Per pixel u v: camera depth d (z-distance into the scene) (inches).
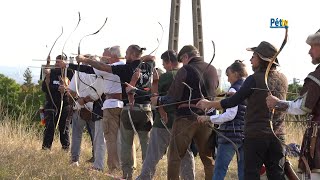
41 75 528.1
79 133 478.9
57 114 526.0
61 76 485.4
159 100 367.6
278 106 274.4
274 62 305.0
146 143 415.8
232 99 304.7
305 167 263.6
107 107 419.8
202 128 356.2
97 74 412.5
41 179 373.4
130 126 408.8
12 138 574.6
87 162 499.2
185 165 380.8
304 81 266.4
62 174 388.8
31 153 467.5
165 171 465.1
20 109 681.6
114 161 428.8
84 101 446.3
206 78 353.1
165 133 380.5
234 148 346.9
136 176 428.5
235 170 493.0
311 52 266.2
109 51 438.0
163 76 386.0
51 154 479.2
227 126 349.4
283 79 308.0
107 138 425.7
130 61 406.9
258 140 298.7
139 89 402.0
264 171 335.9
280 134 302.8
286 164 307.6
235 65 353.4
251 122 301.0
